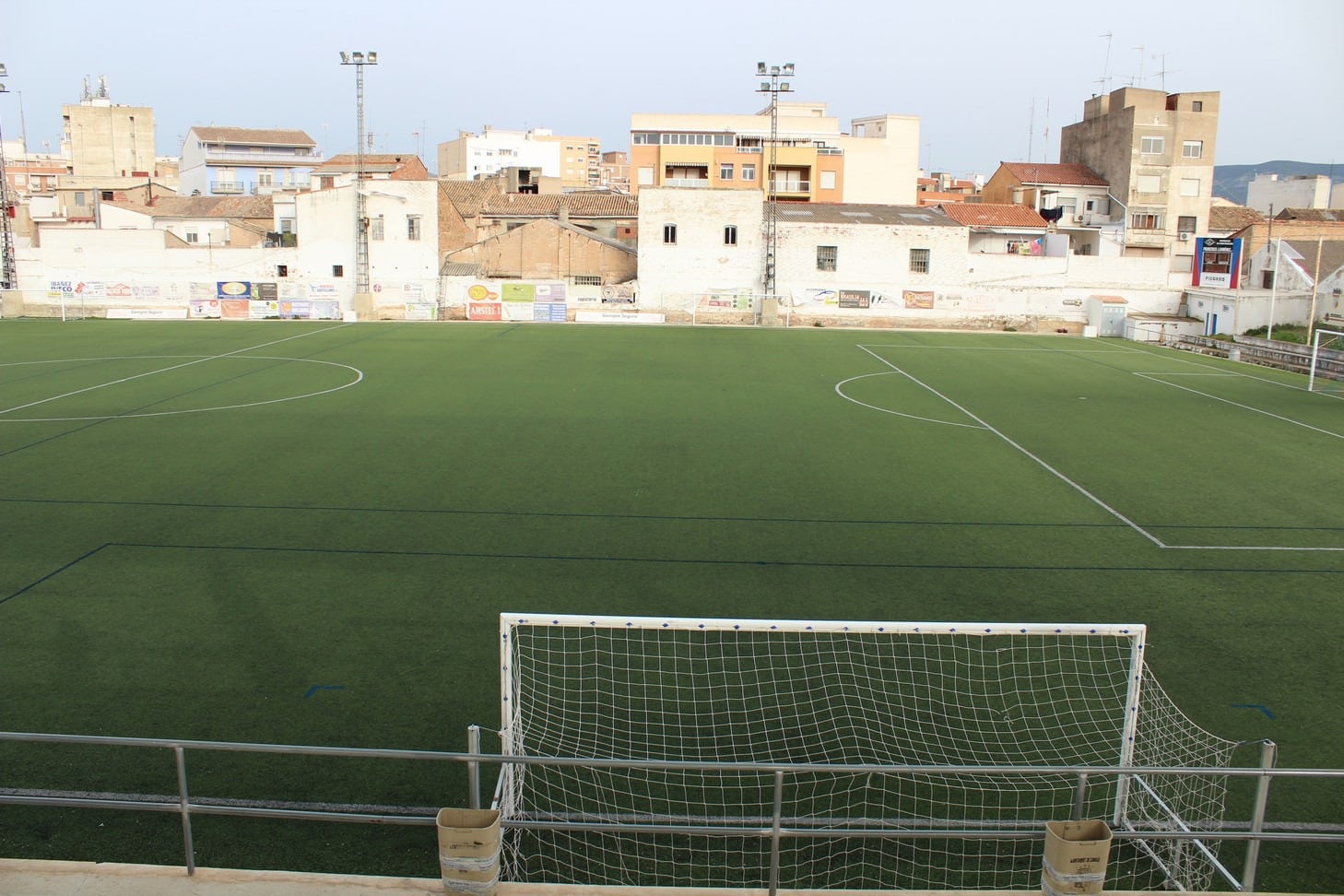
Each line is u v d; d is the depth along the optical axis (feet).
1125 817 29.40
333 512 61.46
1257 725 36.68
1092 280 194.39
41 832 28.55
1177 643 44.09
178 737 34.40
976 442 85.61
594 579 50.72
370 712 36.37
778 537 57.98
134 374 114.42
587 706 36.81
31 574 50.16
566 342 154.30
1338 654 43.32
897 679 39.42
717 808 30.40
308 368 120.98
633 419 92.32
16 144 463.42
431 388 107.45
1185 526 61.87
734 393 108.27
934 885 27.12
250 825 29.14
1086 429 92.38
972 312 195.62
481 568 52.06
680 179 283.18
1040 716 36.63
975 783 32.04
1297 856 28.86
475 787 24.61
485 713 36.35
